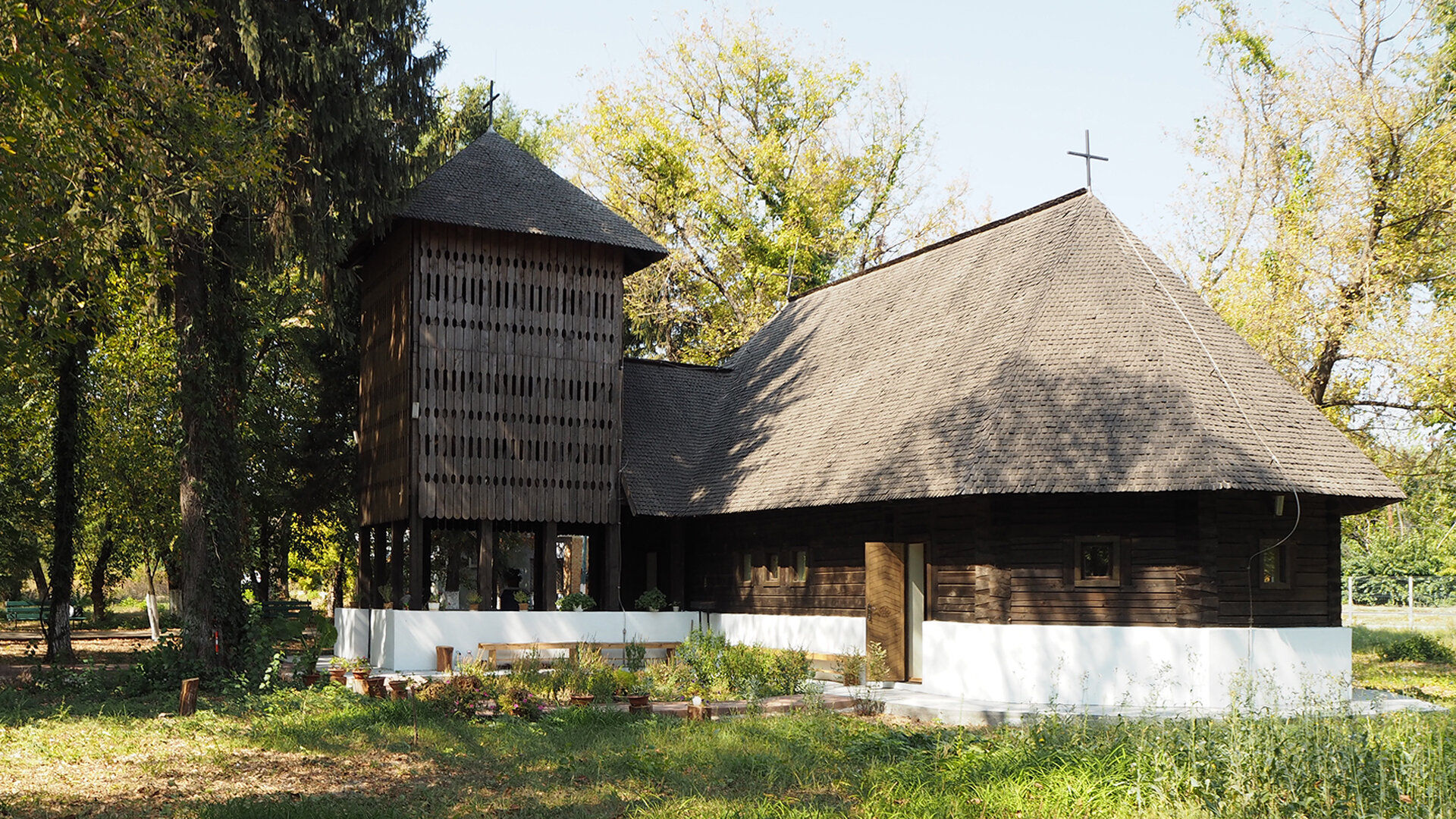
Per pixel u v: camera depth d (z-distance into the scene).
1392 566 58.28
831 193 47.09
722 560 27.83
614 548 27.11
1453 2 29.58
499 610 26.08
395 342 26.19
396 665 24.08
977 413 20.83
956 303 25.30
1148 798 10.80
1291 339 30.27
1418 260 29.28
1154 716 15.18
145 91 18.22
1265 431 19.64
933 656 20.77
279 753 14.09
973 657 19.77
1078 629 19.14
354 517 35.09
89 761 13.49
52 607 27.91
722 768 13.18
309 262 22.77
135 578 61.84
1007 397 20.59
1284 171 32.78
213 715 17.19
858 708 18.72
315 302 32.81
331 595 53.75
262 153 19.62
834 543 24.03
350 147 22.56
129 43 17.36
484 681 19.03
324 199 22.34
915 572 23.11
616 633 26.36
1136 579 19.08
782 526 25.73
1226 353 21.23
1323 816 9.82
